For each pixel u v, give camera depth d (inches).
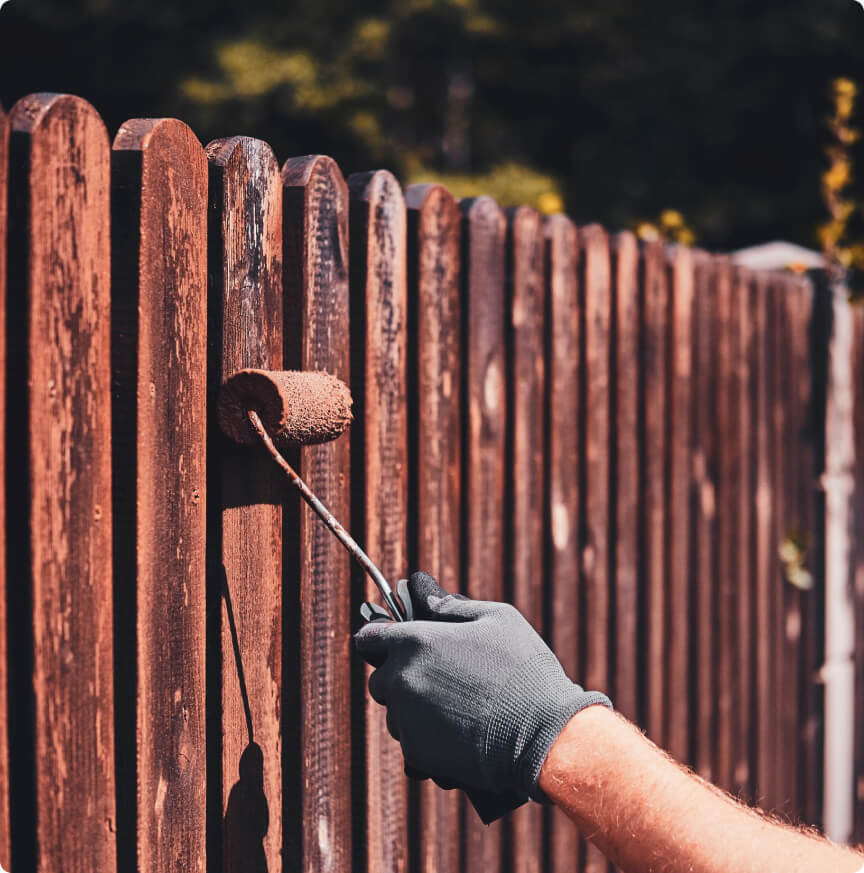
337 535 51.1
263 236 56.6
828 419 134.3
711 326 112.8
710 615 113.3
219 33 601.3
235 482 55.1
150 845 49.6
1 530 43.2
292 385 52.6
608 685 97.1
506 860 84.1
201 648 52.5
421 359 71.2
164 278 49.5
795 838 40.3
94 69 595.5
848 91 143.5
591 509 92.6
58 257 44.9
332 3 595.5
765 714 123.6
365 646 49.3
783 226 572.7
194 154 51.1
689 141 608.7
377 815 67.0
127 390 48.3
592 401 92.1
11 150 44.0
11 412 44.3
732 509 117.7
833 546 136.1
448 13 580.4
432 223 72.0
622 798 41.6
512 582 82.7
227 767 55.1
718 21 588.7
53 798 45.4
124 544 48.6
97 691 47.1
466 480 77.1
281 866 59.9
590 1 604.1
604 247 93.0
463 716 45.6
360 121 564.4
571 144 644.7
